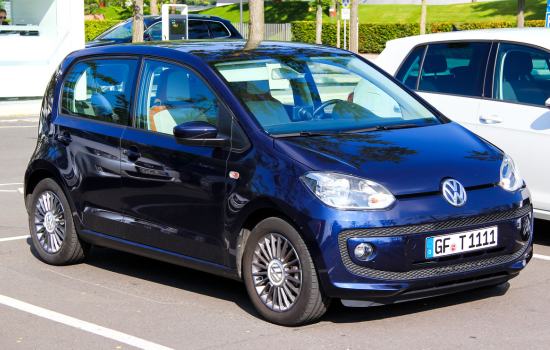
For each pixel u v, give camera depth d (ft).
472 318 15.75
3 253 22.17
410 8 206.90
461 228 14.90
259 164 15.58
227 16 231.50
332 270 14.37
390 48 25.91
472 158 16.07
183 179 16.99
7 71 65.31
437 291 15.05
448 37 24.35
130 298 17.78
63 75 21.15
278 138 15.83
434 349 14.03
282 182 15.05
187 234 17.10
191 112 17.33
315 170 14.80
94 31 172.14
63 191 20.26
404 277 14.47
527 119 21.47
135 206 18.25
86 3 234.17
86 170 19.44
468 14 193.36
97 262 21.25
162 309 16.89
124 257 21.85
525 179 21.56
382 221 14.29
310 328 15.31
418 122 18.02
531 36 22.39
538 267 19.72
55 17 66.85
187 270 20.38
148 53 18.94
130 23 66.59
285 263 15.23
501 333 14.84
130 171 18.24
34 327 15.80
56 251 20.62
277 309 15.52
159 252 17.80
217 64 17.63
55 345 14.71
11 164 38.37
